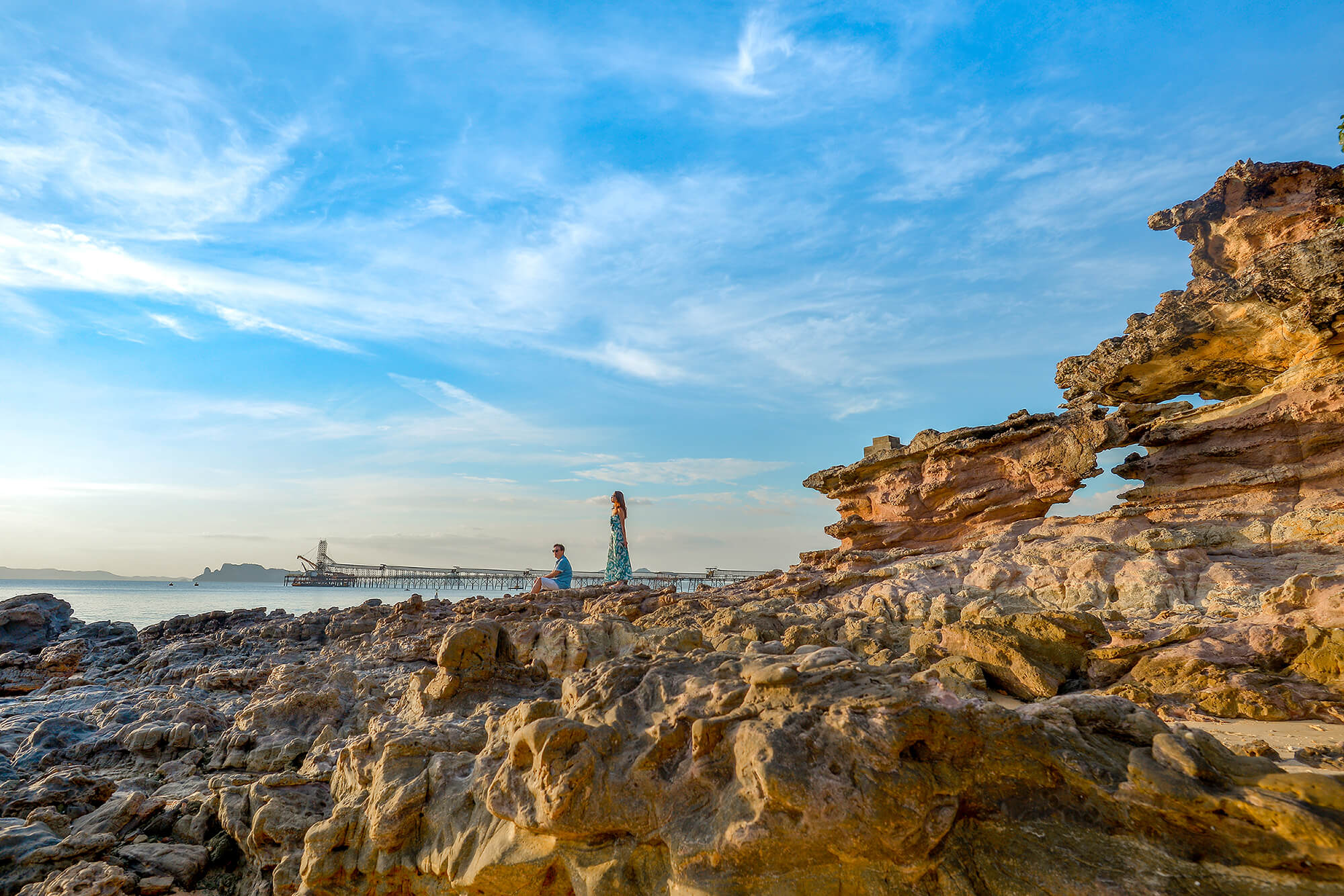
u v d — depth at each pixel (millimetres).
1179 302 20141
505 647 10430
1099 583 13602
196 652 22109
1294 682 8656
